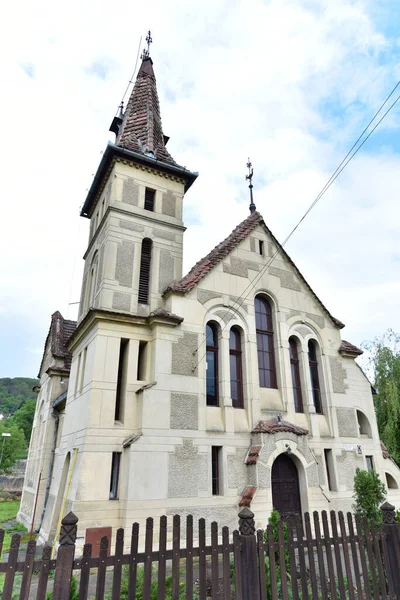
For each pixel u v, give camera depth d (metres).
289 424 15.47
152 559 5.72
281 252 18.91
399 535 8.11
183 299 15.39
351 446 17.30
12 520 23.69
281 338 17.36
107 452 12.70
